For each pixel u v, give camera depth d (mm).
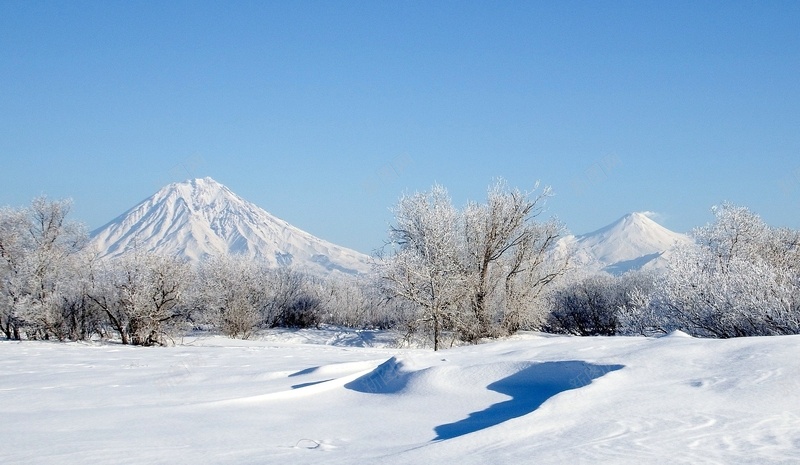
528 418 7703
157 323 31547
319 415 9242
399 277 30281
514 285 34969
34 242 35469
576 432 7148
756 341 10555
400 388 10672
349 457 6754
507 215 34219
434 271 30219
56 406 10648
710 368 9445
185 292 33094
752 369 9078
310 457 6789
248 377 13727
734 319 22359
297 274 50719
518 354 12078
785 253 31734
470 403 9391
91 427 8516
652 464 5996
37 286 33094
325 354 21141
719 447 6445
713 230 30969
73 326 33750
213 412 9523
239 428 8359
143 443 7508
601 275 48594
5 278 33812
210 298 37062
